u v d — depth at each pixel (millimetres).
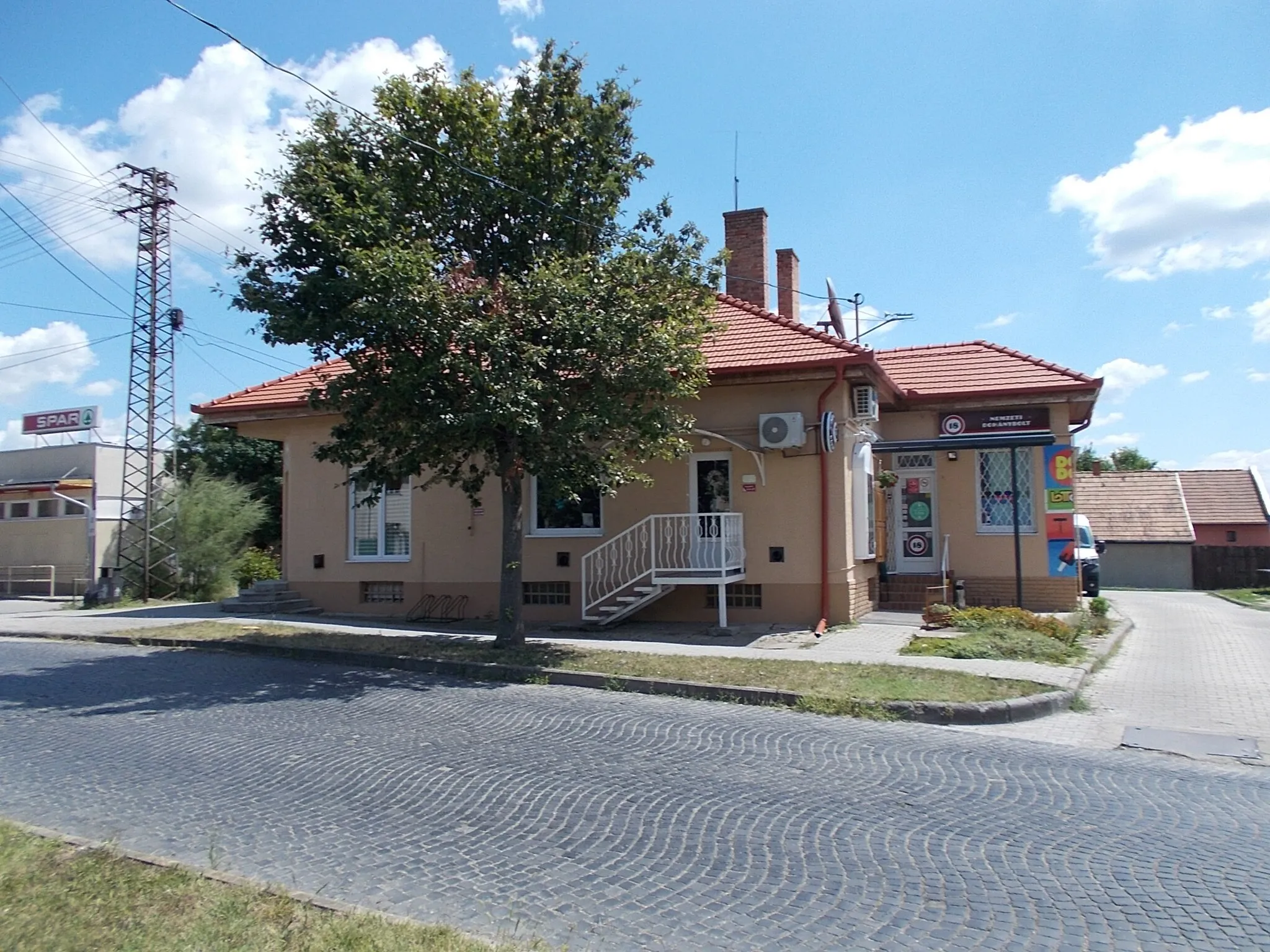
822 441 15539
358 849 5734
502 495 15266
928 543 19578
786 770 7465
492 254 13734
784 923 4699
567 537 17312
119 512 33375
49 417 36469
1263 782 7301
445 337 11477
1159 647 15125
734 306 17812
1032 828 6098
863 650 13070
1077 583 18594
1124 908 4852
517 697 10391
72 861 5328
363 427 12180
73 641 15156
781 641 14078
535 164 13258
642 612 16797
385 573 18688
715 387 16156
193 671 11992
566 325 11727
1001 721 9445
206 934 4367
